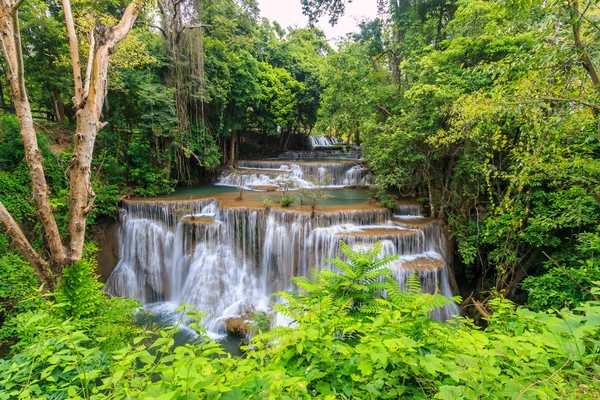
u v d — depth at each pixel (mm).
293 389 1850
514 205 7434
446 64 10617
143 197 13250
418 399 1993
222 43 16312
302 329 2344
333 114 13312
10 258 7586
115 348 4684
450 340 2166
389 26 15648
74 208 5922
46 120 14859
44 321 3846
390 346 1906
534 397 1548
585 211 6637
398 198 12734
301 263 10141
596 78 3967
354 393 2074
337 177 17391
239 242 10938
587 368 2018
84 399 1786
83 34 9875
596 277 5719
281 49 24500
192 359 1772
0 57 10781
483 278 9562
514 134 7094
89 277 5164
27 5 11094
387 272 3818
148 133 13938
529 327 2541
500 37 8859
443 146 9586
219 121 17453
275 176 16578
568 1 3725
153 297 11211
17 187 9156
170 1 12992
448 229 10195
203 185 16938
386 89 11930
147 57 11867
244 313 9406
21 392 1970
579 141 6043
